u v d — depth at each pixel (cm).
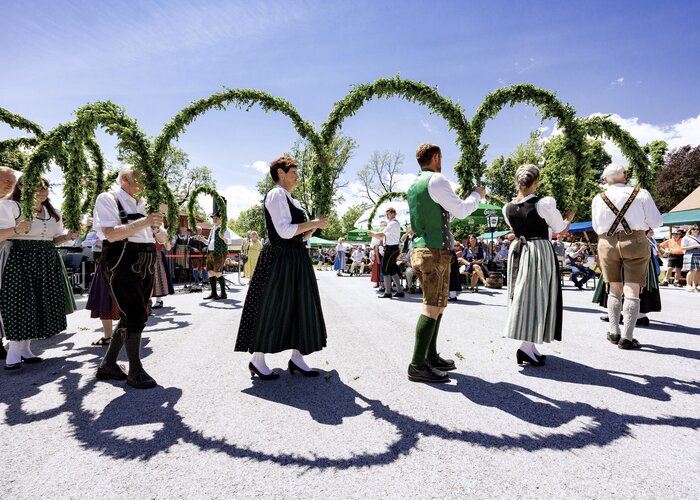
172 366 314
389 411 223
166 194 327
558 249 562
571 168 448
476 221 1180
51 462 170
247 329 280
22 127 682
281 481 154
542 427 201
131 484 153
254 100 377
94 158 562
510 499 141
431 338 291
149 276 286
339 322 501
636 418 211
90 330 468
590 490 147
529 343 310
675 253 1095
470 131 380
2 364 329
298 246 288
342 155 2727
